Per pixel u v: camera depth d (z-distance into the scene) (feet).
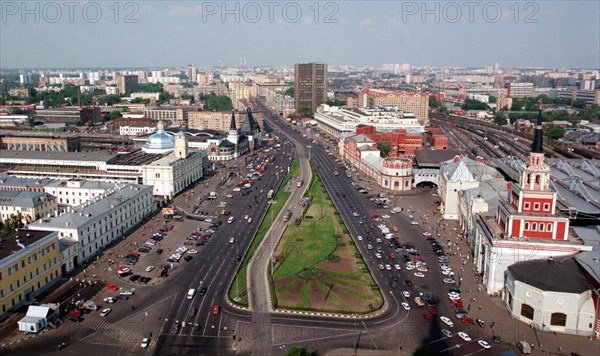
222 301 574.56
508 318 543.39
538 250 579.07
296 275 648.38
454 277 648.79
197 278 635.66
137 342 487.20
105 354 465.88
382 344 489.67
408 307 563.48
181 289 603.26
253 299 580.30
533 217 590.14
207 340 492.13
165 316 537.65
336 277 643.86
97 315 536.42
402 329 517.96
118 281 622.13
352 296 590.55
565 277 525.34
